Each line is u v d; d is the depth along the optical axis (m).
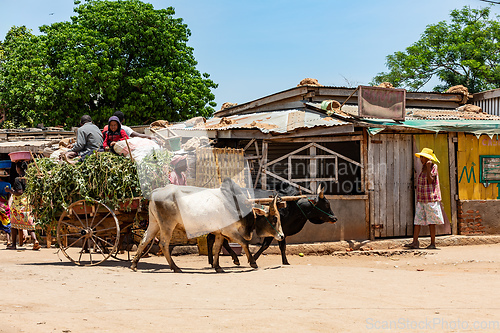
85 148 10.13
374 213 12.66
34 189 9.74
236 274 8.44
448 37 36.59
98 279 7.54
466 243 13.14
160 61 32.00
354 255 11.94
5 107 32.00
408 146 13.09
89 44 29.91
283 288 6.86
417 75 37.06
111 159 9.33
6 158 18.64
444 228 13.29
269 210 9.17
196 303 5.79
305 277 7.93
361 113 12.12
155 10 32.25
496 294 6.48
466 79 35.44
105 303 5.73
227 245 10.14
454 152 13.47
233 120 14.48
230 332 4.57
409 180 13.07
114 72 29.36
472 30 36.12
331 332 4.59
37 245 13.20
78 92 29.27
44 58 30.69
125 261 10.62
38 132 19.55
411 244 12.48
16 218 13.25
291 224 10.45
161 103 30.48
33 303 5.66
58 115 29.70
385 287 6.99
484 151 13.66
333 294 6.42
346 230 12.46
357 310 5.43
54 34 30.64
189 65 33.38
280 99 14.80
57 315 5.08
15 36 34.97
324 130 12.04
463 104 15.95
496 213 13.60
